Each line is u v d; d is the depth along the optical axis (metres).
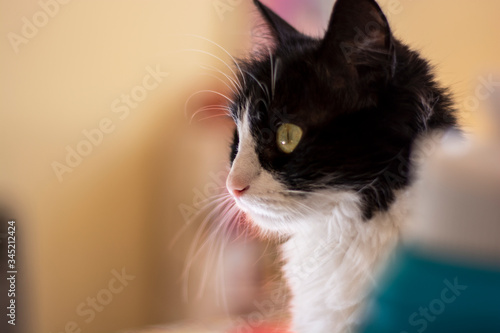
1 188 0.95
